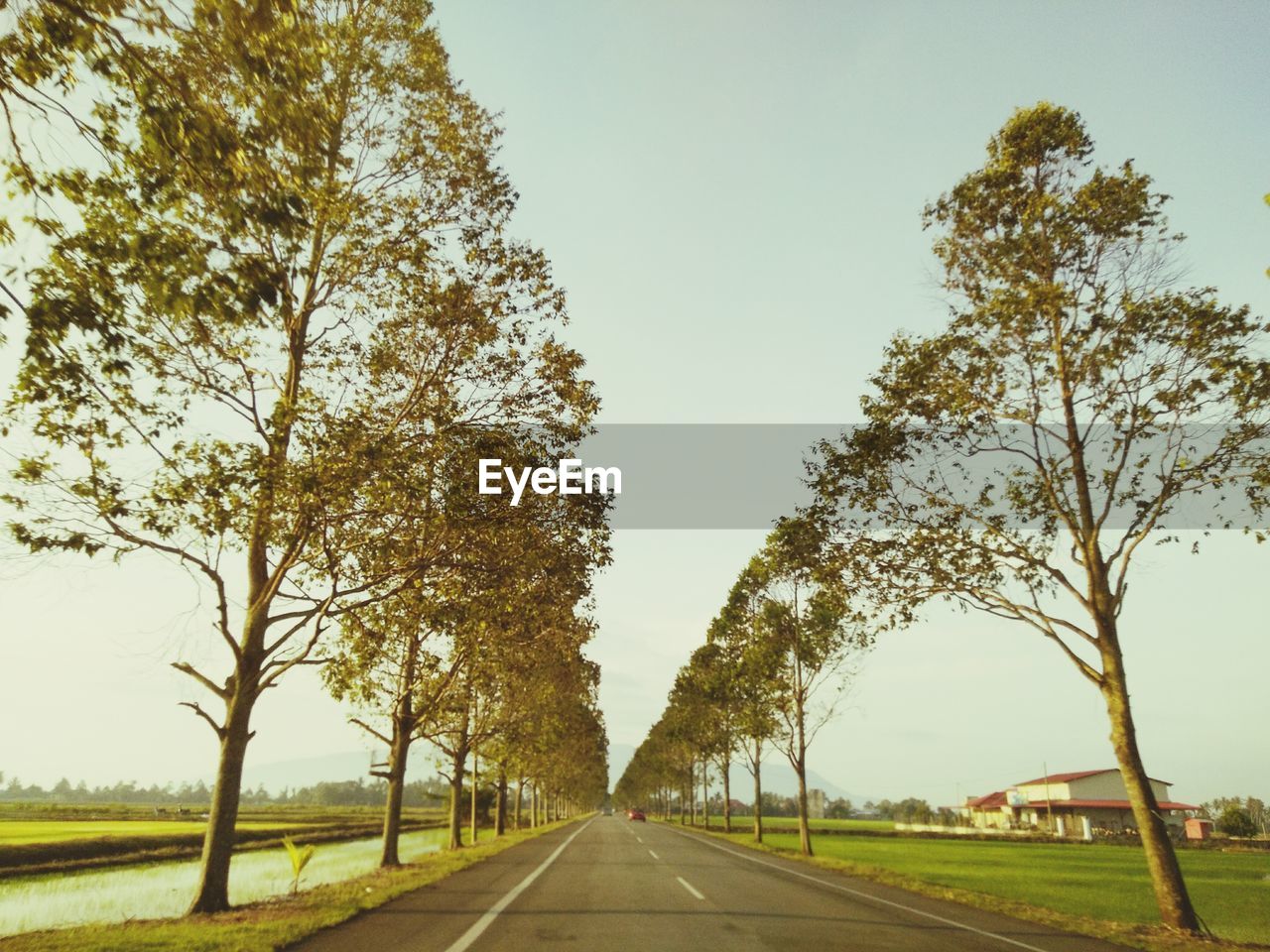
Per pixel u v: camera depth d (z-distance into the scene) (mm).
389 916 10305
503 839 35719
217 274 7387
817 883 16641
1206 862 39281
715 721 42281
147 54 6871
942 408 14883
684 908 11578
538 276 14070
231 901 15219
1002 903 13719
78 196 7539
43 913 14094
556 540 14500
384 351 13938
